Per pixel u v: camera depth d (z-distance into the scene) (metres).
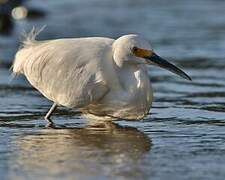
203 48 23.12
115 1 35.44
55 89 13.37
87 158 11.07
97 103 13.27
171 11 32.38
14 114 14.46
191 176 10.16
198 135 12.65
